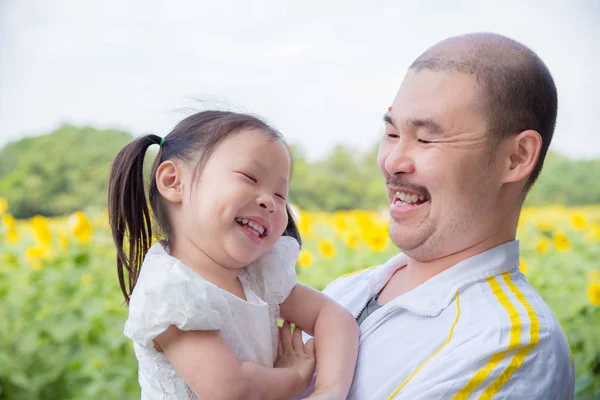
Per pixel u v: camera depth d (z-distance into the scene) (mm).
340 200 10695
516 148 1354
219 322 1201
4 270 4098
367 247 4129
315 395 1255
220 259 1315
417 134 1378
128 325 1212
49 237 4012
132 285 1405
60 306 3578
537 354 1223
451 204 1358
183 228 1335
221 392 1174
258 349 1299
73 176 11031
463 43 1396
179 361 1202
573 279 3746
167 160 1364
